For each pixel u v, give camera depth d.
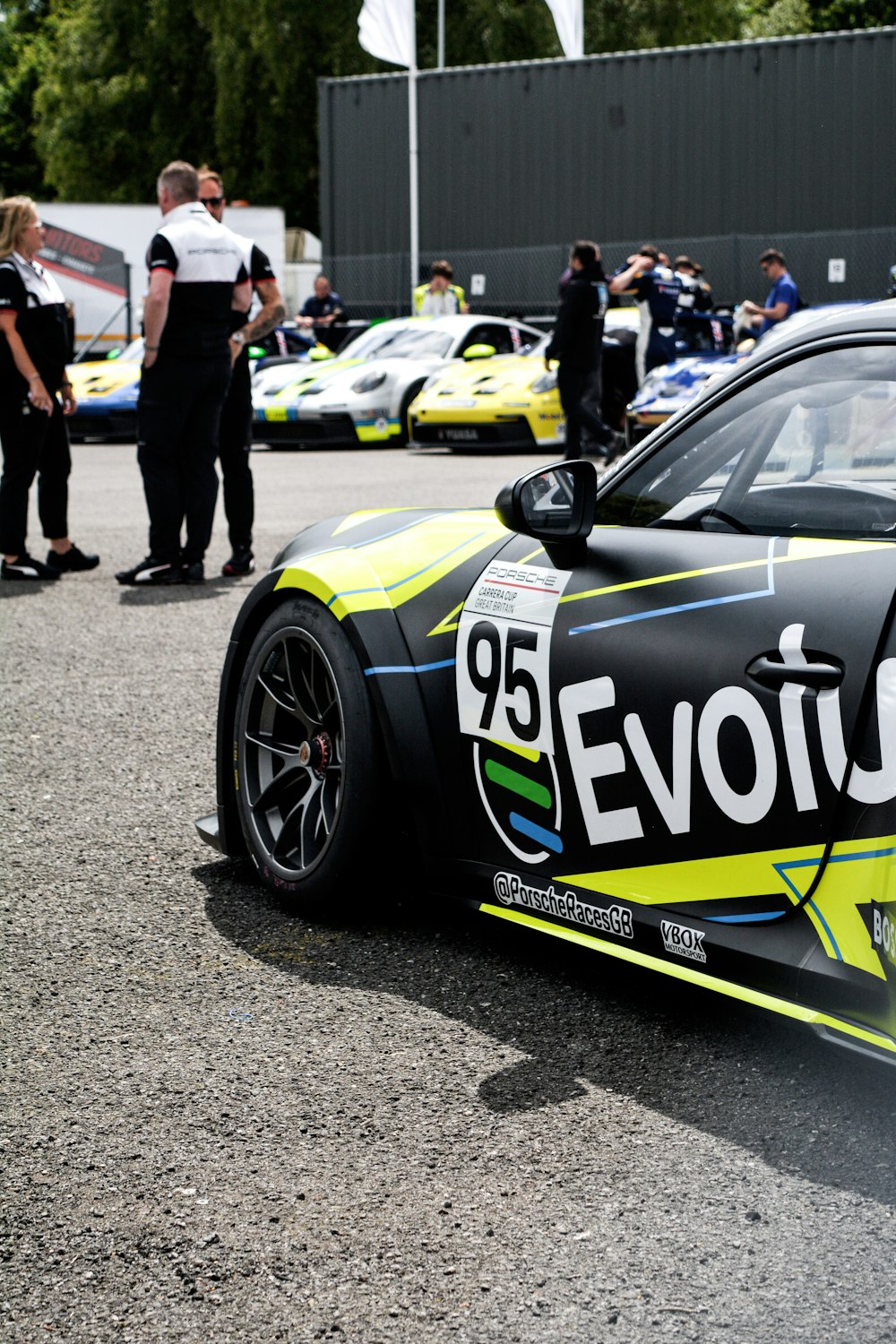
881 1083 2.41
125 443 16.59
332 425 15.05
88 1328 1.84
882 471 2.32
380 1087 2.43
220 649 5.88
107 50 37.31
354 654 2.99
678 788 2.44
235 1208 2.10
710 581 2.45
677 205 20.28
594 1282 1.90
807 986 2.26
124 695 5.17
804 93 19.42
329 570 3.07
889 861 2.12
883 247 19.25
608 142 20.59
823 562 2.31
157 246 6.77
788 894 2.28
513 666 2.74
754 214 19.88
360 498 10.60
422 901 3.25
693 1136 2.26
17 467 7.33
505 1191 2.12
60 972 2.90
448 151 21.66
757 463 2.51
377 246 22.59
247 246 7.12
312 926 3.12
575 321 11.33
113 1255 1.99
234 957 2.97
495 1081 2.44
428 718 2.93
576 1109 2.35
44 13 54.06
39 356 7.22
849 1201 2.07
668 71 20.09
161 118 36.97
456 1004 2.74
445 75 21.47
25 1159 2.23
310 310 19.31
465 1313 1.85
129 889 3.35
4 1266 1.98
